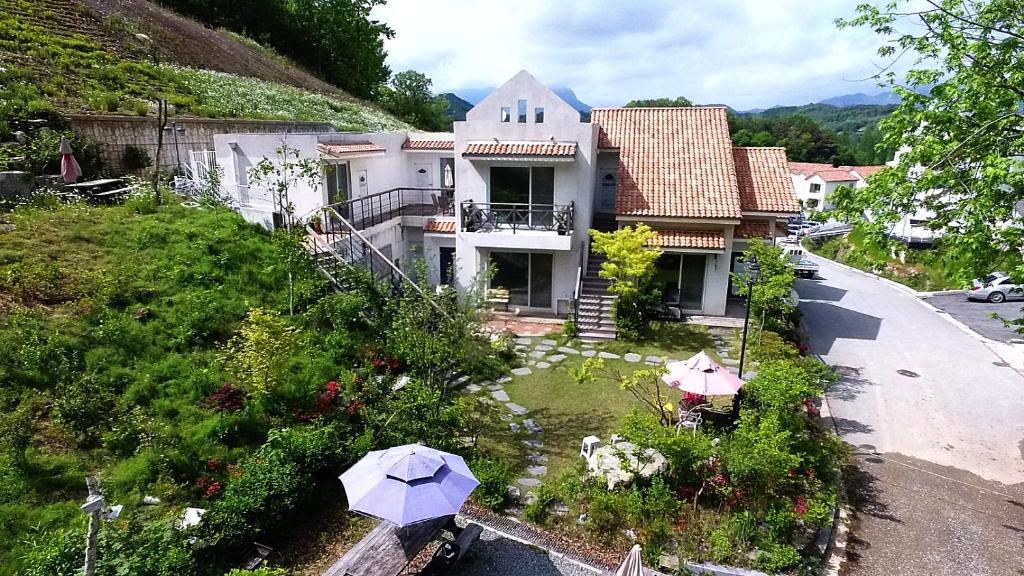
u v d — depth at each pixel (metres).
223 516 7.83
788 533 9.16
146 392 9.96
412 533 7.77
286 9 56.22
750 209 20.03
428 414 10.48
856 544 9.43
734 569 8.16
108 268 12.62
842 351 19.05
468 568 8.25
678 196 19.81
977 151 10.11
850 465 11.86
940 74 10.91
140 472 8.41
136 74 25.38
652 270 18.58
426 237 21.23
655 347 17.42
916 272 31.34
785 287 16.25
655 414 12.75
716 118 22.94
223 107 26.36
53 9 28.22
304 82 45.34
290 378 11.42
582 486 9.78
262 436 10.06
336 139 19.22
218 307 12.80
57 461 8.16
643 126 23.11
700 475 9.55
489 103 19.27
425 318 12.30
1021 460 12.19
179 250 14.22
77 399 8.89
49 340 9.88
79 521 7.17
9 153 15.59
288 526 8.63
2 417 8.38
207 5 49.59
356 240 17.98
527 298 20.81
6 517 7.13
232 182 19.36
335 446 9.68
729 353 16.86
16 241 12.45
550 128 19.12
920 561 9.07
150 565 6.63
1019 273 9.13
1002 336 21.00
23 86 18.53
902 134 11.60
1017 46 9.82
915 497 10.80
